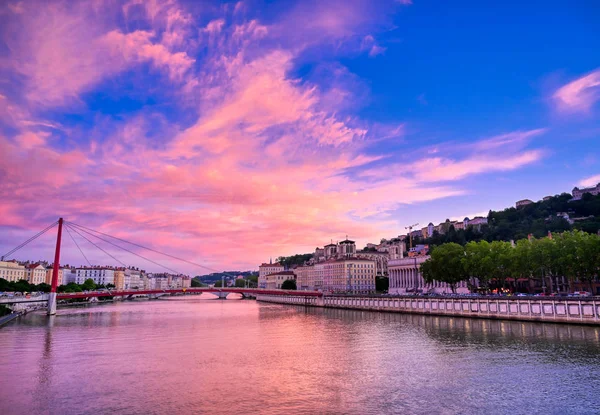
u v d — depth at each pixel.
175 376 56.34
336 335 97.25
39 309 184.00
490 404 44.22
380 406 43.78
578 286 179.12
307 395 47.66
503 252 151.38
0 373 58.12
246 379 54.72
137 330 108.62
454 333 95.69
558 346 74.38
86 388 50.62
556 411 42.09
